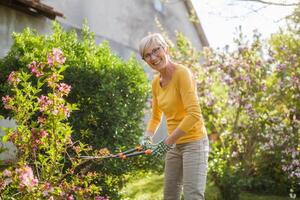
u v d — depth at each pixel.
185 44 8.76
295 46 7.61
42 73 3.74
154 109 3.72
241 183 6.26
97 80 5.21
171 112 3.41
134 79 5.55
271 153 7.05
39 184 3.36
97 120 5.10
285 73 7.21
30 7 8.23
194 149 3.31
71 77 5.11
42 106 3.61
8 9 8.21
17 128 3.60
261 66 7.23
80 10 10.30
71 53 5.29
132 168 5.29
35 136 3.59
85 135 4.91
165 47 3.33
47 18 8.98
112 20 11.41
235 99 7.22
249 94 7.16
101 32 10.96
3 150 4.02
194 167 3.29
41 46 5.38
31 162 3.93
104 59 5.44
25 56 5.15
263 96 7.22
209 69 7.70
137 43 12.35
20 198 3.43
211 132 7.57
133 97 5.49
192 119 3.18
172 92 3.34
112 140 5.06
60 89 3.70
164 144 3.24
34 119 4.73
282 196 6.87
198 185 3.28
